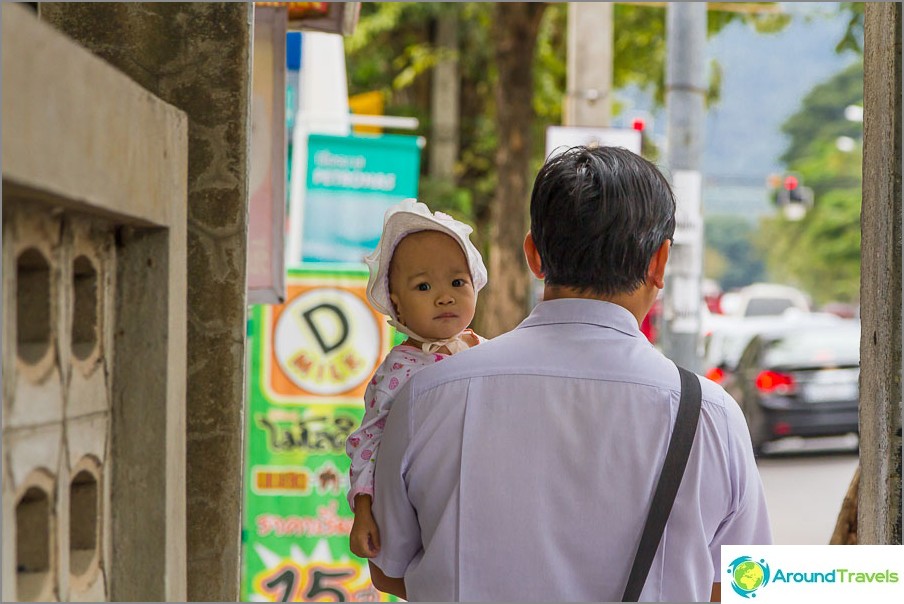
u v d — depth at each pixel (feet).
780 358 51.19
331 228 28.30
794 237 237.86
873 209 11.27
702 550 8.38
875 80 11.30
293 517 21.42
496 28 51.19
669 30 33.73
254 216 16.78
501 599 8.35
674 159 33.45
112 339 8.18
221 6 10.75
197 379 10.71
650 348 8.80
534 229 8.88
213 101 10.75
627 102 82.17
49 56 6.00
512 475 8.38
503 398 8.52
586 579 8.33
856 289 214.07
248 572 21.26
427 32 82.28
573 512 8.33
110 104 6.91
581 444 8.38
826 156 223.71
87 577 7.69
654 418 8.43
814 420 50.34
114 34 10.73
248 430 21.47
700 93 33.60
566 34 76.74
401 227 10.18
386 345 21.77
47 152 5.97
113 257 8.17
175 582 8.42
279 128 17.01
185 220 8.72
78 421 7.47
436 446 8.54
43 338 6.94
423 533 8.68
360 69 81.30
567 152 8.80
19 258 6.79
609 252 8.61
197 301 10.73
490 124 81.66
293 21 22.52
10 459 6.31
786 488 45.09
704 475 8.46
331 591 21.36
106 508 8.07
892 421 10.69
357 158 28.40
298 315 21.62
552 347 8.67
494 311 50.52
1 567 6.18
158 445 8.21
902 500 10.62
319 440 21.53
